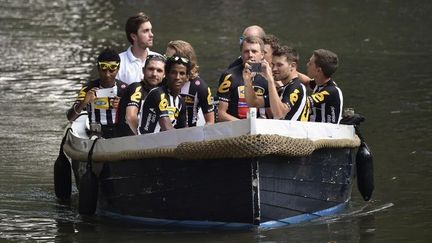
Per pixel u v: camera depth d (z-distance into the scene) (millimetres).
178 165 19938
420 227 20641
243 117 21844
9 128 31266
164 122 20734
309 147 19828
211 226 20172
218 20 64500
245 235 19625
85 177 21641
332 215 21547
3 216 21812
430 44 53469
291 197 20219
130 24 25312
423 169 26016
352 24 62344
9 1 75312
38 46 51469
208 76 41094
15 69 43656
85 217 21797
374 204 22688
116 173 21375
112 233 20297
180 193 20188
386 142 29188
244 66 21609
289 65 21547
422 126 31422
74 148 22859
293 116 21453
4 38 54406
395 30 59531
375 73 42969
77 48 50969
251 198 19391
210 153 19188
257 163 19156
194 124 21969
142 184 20812
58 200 23422
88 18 65750
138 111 22109
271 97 20719
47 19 64562
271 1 75500
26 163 26844
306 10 69875
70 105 35406
